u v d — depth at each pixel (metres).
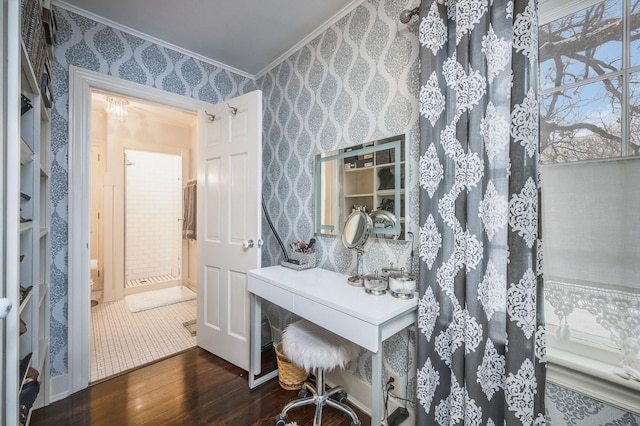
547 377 0.99
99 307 3.28
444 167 1.22
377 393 1.04
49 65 1.54
